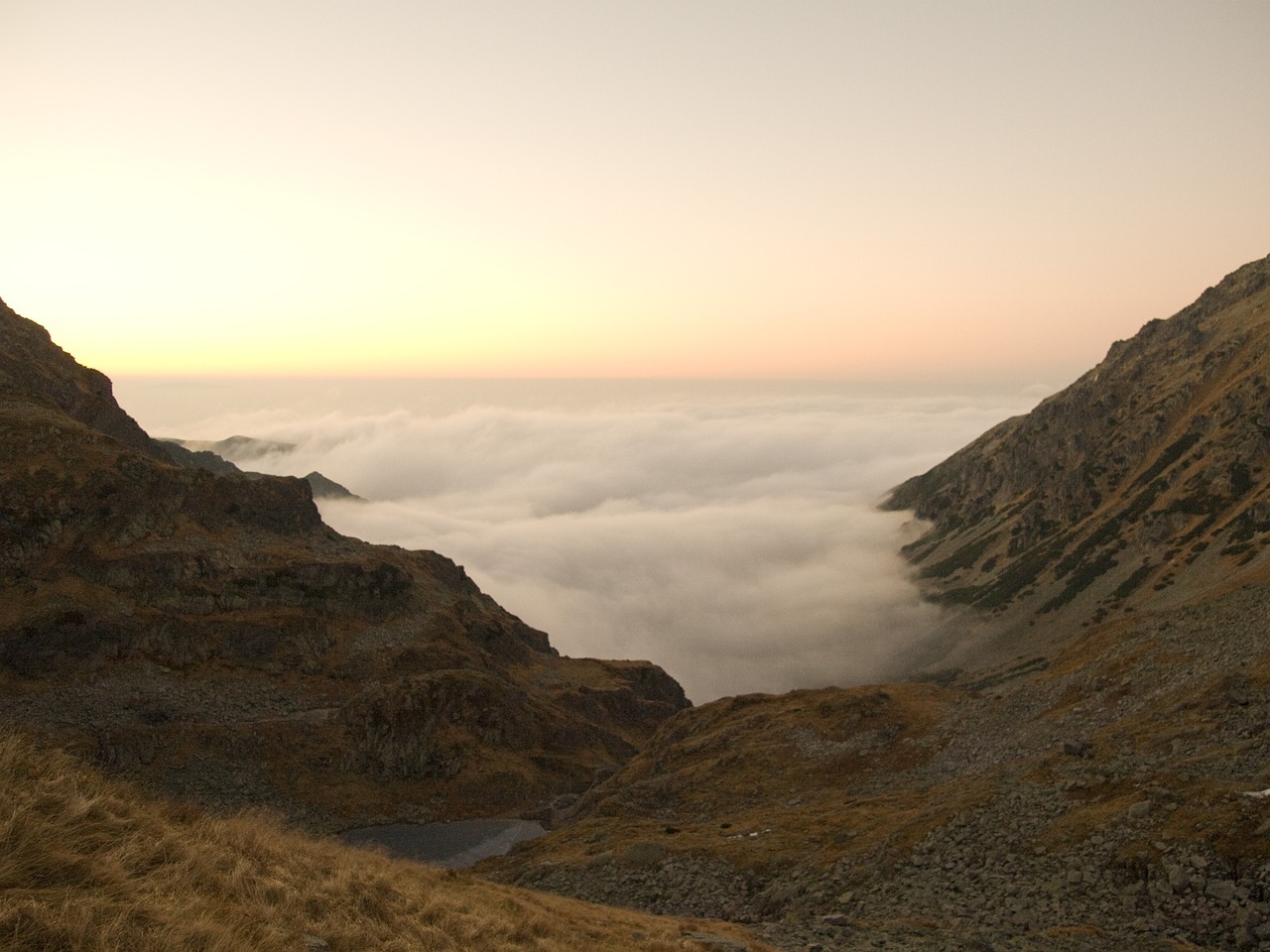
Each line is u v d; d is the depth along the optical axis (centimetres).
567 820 9350
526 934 2331
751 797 7362
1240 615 6288
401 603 14812
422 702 12412
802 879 4772
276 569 13600
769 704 9862
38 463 12331
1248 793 3681
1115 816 3959
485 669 14512
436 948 1902
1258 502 19650
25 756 1694
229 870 1742
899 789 6519
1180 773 4084
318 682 12588
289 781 10788
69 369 15438
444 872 3105
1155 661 6222
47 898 1272
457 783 11669
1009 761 5962
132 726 10469
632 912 3956
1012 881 3850
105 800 1711
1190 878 3362
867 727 8025
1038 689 7069
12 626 10644
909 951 3186
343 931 1700
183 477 13825
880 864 4509
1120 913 3362
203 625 12225
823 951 3225
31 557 11481
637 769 9544
